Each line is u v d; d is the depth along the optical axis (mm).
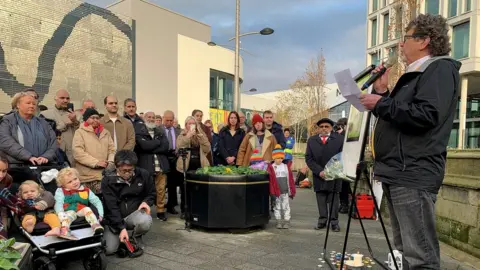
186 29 24922
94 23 19172
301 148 32719
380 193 6484
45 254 3537
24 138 4480
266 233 5699
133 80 21312
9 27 16062
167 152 6508
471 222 4258
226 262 4266
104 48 19656
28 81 16719
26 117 4637
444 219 4801
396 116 2236
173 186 7117
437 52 2430
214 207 5555
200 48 25297
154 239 5246
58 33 17703
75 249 3631
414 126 2219
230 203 5547
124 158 4332
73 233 3793
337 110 30844
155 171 6223
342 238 5414
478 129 27812
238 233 5648
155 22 22594
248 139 6660
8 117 4504
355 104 2486
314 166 5887
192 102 24781
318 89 30562
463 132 24688
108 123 5750
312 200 9484
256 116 6703
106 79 19750
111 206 4336
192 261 4293
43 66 17203
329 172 3871
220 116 27156
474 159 4449
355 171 3139
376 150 2562
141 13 21812
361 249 4824
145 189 4652
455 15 24016
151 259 4355
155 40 22578
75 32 18375
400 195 2375
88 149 5043
